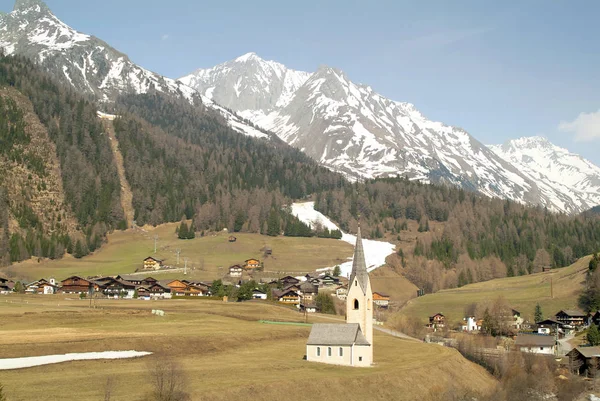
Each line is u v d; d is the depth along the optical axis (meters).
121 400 95.75
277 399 110.38
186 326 175.12
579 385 153.00
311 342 144.38
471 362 171.50
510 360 167.75
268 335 170.88
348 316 150.25
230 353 145.50
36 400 92.44
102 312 188.50
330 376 126.06
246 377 117.56
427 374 142.25
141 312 195.00
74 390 99.50
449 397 132.00
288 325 198.38
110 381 105.00
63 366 115.31
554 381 156.38
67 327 162.75
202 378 114.12
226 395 104.81
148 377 109.38
